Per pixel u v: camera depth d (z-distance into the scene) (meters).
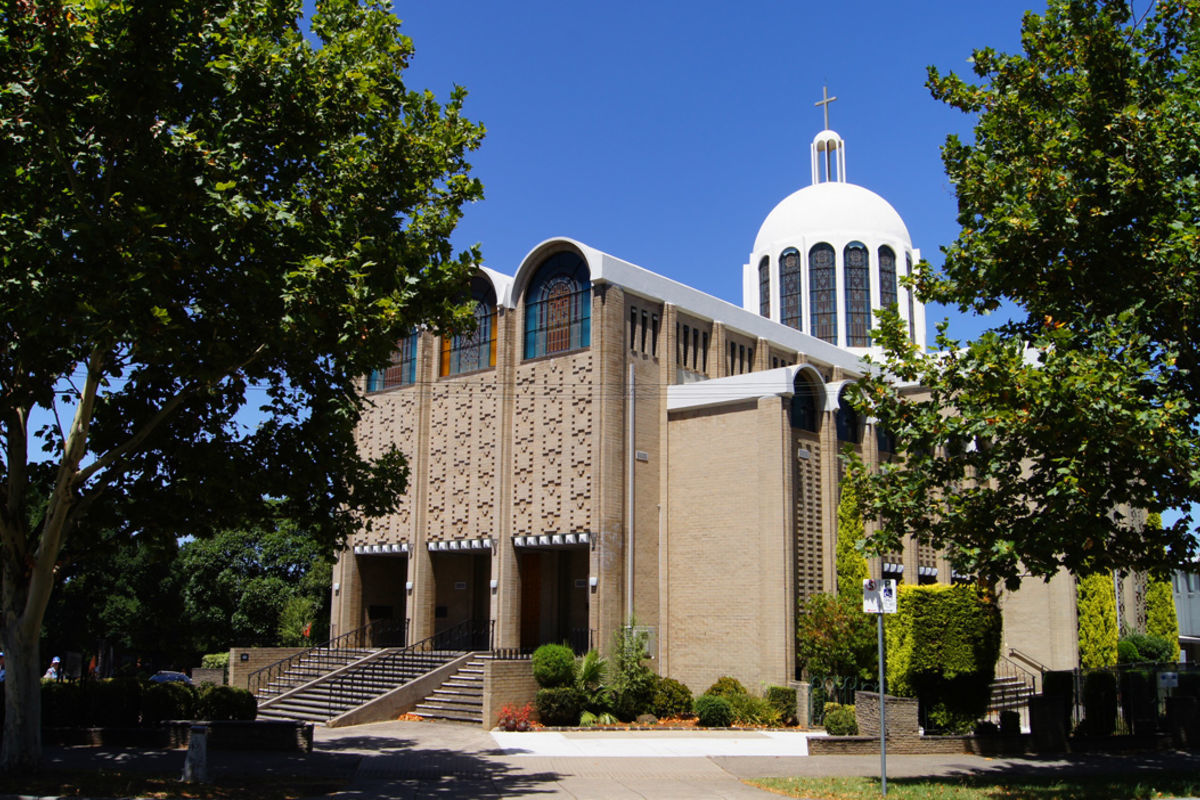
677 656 30.59
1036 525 15.55
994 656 22.72
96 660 56.09
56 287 13.38
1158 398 15.66
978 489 16.56
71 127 14.62
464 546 33.59
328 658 33.72
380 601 38.03
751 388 30.19
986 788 16.20
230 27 16.30
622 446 30.92
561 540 30.84
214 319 14.89
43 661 49.09
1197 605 54.62
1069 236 16.45
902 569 35.34
